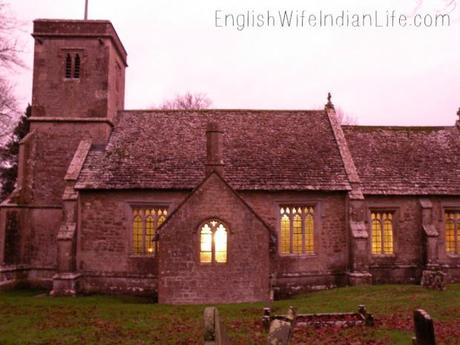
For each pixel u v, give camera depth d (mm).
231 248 22812
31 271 28719
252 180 26859
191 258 22719
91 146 29141
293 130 30812
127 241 26703
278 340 10695
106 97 29922
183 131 30141
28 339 14922
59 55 30172
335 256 27312
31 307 20891
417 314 10812
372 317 15570
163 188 26344
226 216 22938
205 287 22609
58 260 25688
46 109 29844
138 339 14852
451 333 14234
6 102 27594
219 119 31188
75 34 29953
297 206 27469
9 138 50500
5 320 17891
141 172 27219
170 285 22609
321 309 19094
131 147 28922
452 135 32719
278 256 26797
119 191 26750
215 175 23156
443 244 28906
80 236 26766
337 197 27594
